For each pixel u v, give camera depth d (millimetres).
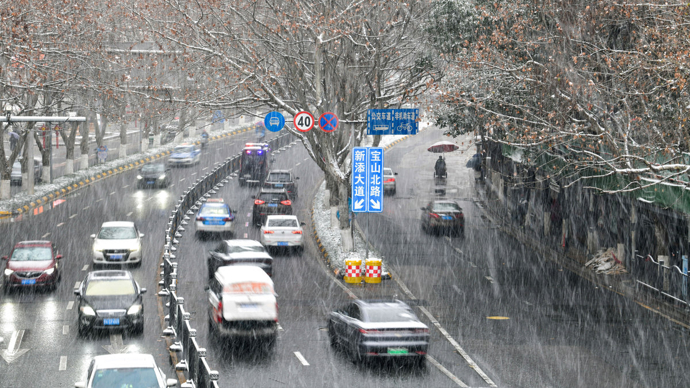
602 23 49656
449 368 34625
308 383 32281
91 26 70500
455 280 54375
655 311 45438
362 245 65688
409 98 63250
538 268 58500
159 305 46031
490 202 87250
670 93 44062
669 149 39875
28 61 59594
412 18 63062
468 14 54219
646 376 33250
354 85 65500
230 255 50438
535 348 37875
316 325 42375
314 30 59156
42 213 76125
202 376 27688
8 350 36688
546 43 48312
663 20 43312
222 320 37812
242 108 63125
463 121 56344
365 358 34750
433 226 70875
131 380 26000
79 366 34312
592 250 61188
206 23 63125
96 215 76000
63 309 44750
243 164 98250
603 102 46281
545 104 49188
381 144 133375
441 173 103938
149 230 69750
